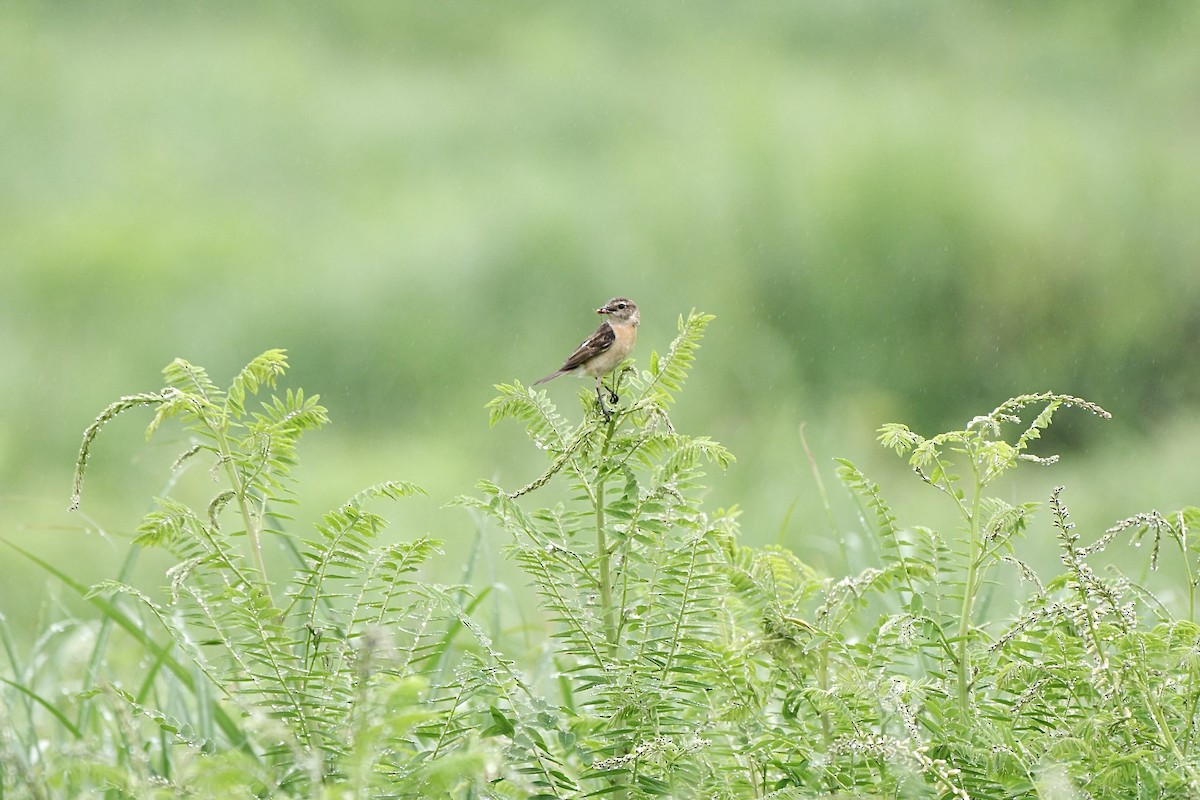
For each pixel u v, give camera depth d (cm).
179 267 2392
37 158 3106
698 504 394
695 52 3738
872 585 409
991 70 3353
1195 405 1794
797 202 2105
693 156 2484
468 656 387
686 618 389
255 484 391
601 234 2184
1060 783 335
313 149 3180
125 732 357
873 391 1895
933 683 400
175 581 366
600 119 3209
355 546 379
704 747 363
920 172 2083
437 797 333
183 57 3766
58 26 4009
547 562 388
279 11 4197
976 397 1902
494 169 2955
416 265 2191
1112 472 1549
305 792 355
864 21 3744
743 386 1891
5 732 347
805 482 1459
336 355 2083
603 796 389
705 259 2098
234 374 2072
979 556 396
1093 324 1902
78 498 376
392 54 4062
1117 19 3381
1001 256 1964
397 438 1873
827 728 388
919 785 345
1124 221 2034
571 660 542
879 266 2006
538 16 4153
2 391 1947
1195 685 372
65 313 2278
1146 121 2855
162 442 461
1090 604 386
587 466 407
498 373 2016
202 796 333
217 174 3050
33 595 1243
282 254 2433
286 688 364
